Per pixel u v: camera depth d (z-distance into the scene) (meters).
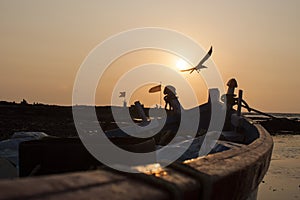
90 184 1.15
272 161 18.73
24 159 4.34
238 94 11.73
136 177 1.38
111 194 1.10
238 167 2.15
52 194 0.97
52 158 4.31
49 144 4.34
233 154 2.82
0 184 0.96
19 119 32.78
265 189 11.38
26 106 44.78
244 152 3.14
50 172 4.29
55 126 26.05
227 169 1.98
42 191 0.97
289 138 35.22
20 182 1.01
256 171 2.87
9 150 7.34
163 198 1.25
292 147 27.81
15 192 0.92
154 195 1.21
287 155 22.00
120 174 1.40
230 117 11.86
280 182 12.60
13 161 6.20
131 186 1.25
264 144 4.61
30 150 4.33
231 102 12.03
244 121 10.97
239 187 2.26
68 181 1.13
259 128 8.40
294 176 13.91
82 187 1.10
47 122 30.64
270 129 37.00
